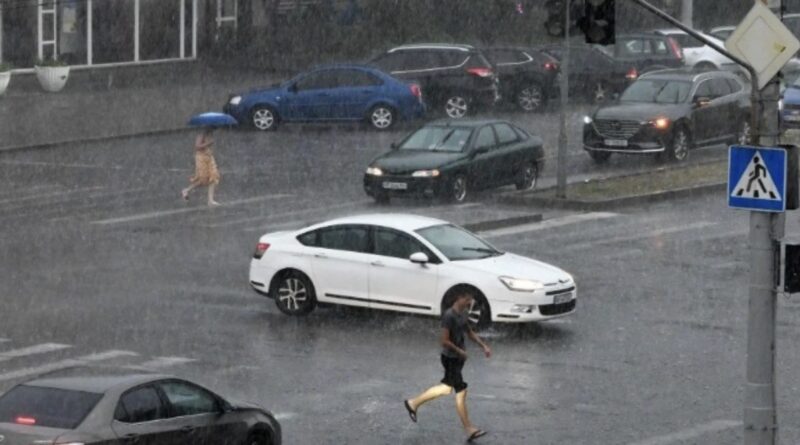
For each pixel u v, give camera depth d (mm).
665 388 44000
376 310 52938
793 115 97438
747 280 58938
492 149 77375
